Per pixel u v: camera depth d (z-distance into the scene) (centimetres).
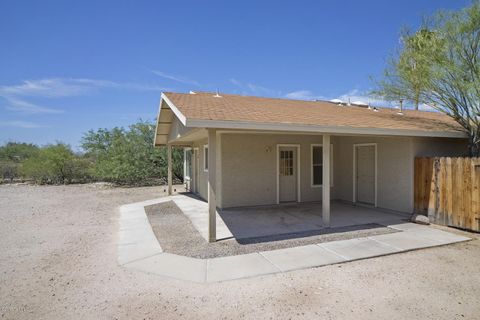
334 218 881
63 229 806
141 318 345
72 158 2248
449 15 823
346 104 1511
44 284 442
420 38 899
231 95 1261
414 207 871
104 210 1115
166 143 1566
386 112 1247
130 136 2064
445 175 775
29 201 1362
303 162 1166
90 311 362
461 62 822
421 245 609
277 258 540
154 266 509
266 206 1094
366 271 480
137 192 1680
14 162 2630
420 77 909
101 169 2042
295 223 824
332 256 547
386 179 979
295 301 381
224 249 600
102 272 487
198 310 362
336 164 1212
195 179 1526
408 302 377
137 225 837
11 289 425
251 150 1082
